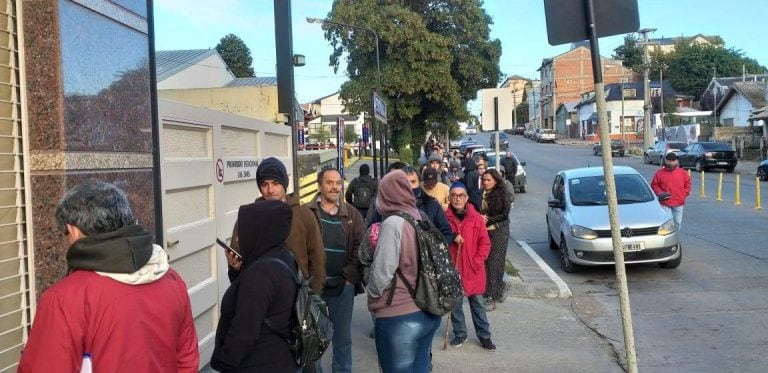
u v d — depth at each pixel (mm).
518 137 100062
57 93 3521
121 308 2311
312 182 13156
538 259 11727
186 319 2680
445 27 31391
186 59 31125
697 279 9766
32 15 3486
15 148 3418
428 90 30438
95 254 2318
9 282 3322
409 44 29781
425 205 6027
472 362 6242
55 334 2225
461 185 6598
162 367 2461
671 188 12227
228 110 11477
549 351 6574
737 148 42719
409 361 4230
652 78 97562
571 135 91375
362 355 6473
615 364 6168
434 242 4227
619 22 4348
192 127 5359
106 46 4000
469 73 31672
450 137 36344
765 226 14828
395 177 4336
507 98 10312
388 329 4219
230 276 3898
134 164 4273
